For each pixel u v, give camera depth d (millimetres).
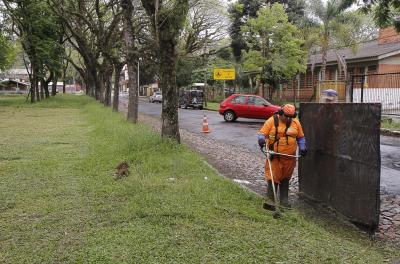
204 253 4277
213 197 6227
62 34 41250
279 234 4871
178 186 6773
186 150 10133
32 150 11117
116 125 15547
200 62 53531
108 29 27250
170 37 10500
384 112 21172
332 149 6508
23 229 5078
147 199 6012
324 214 6457
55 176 7914
